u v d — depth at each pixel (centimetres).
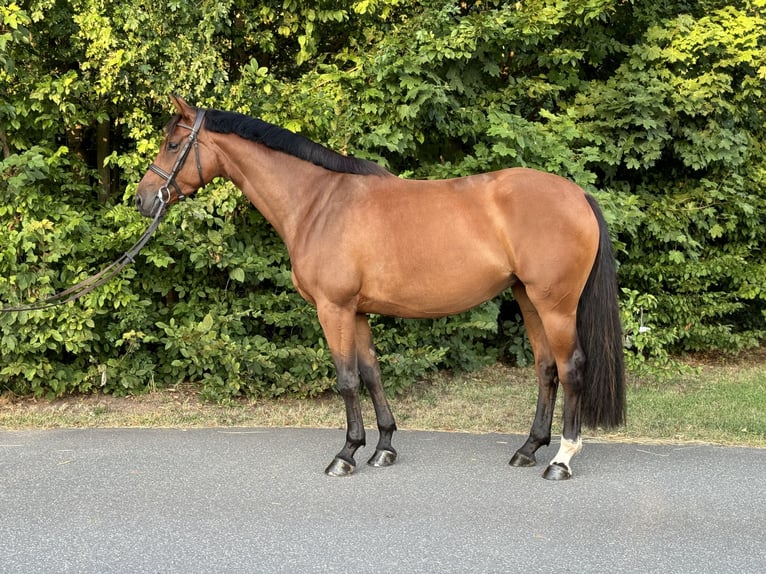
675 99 682
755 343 759
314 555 306
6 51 564
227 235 589
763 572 293
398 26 648
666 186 766
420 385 652
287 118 579
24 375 568
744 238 778
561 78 724
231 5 637
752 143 766
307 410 569
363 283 404
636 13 734
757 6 728
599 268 398
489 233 391
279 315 601
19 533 326
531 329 425
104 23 566
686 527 336
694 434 498
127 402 584
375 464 425
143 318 590
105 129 660
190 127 427
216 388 584
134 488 384
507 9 662
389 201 404
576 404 400
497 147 598
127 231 573
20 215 575
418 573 291
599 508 358
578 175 635
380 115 614
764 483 395
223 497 371
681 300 734
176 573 290
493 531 330
